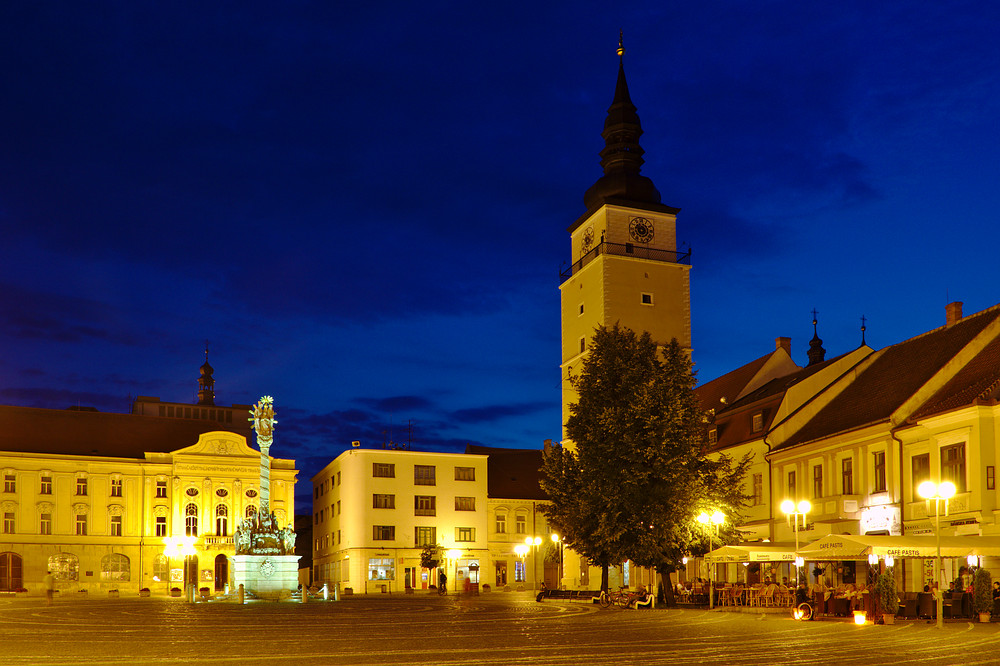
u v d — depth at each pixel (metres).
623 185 80.00
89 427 101.12
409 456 94.50
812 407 55.84
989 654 21.58
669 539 45.91
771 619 35.72
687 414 48.19
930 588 37.12
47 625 34.03
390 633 28.89
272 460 102.06
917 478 43.69
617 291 77.50
